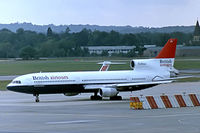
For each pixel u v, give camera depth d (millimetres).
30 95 145375
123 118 79250
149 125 70125
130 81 130000
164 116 82188
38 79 118312
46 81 118938
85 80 124625
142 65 132000
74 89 123188
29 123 73500
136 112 89375
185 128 66750
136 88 128625
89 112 89812
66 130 65375
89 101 119938
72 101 120438
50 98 132750
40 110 94375
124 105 105688
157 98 98188
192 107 99625
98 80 126562
